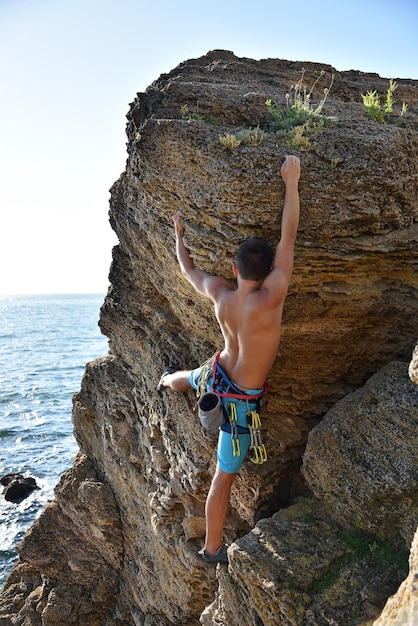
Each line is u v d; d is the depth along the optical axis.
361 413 5.42
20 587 11.16
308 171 5.24
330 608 4.32
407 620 3.57
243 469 6.05
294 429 6.25
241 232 5.25
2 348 94.44
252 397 5.03
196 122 5.79
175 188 5.81
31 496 24.53
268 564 4.75
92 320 180.75
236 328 4.93
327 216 5.25
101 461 10.20
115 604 9.94
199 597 7.37
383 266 5.62
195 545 7.21
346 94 8.00
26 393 50.78
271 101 6.40
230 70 7.77
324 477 5.38
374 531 4.93
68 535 10.55
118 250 8.63
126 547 9.50
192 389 6.73
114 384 9.28
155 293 7.72
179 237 5.75
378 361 6.20
